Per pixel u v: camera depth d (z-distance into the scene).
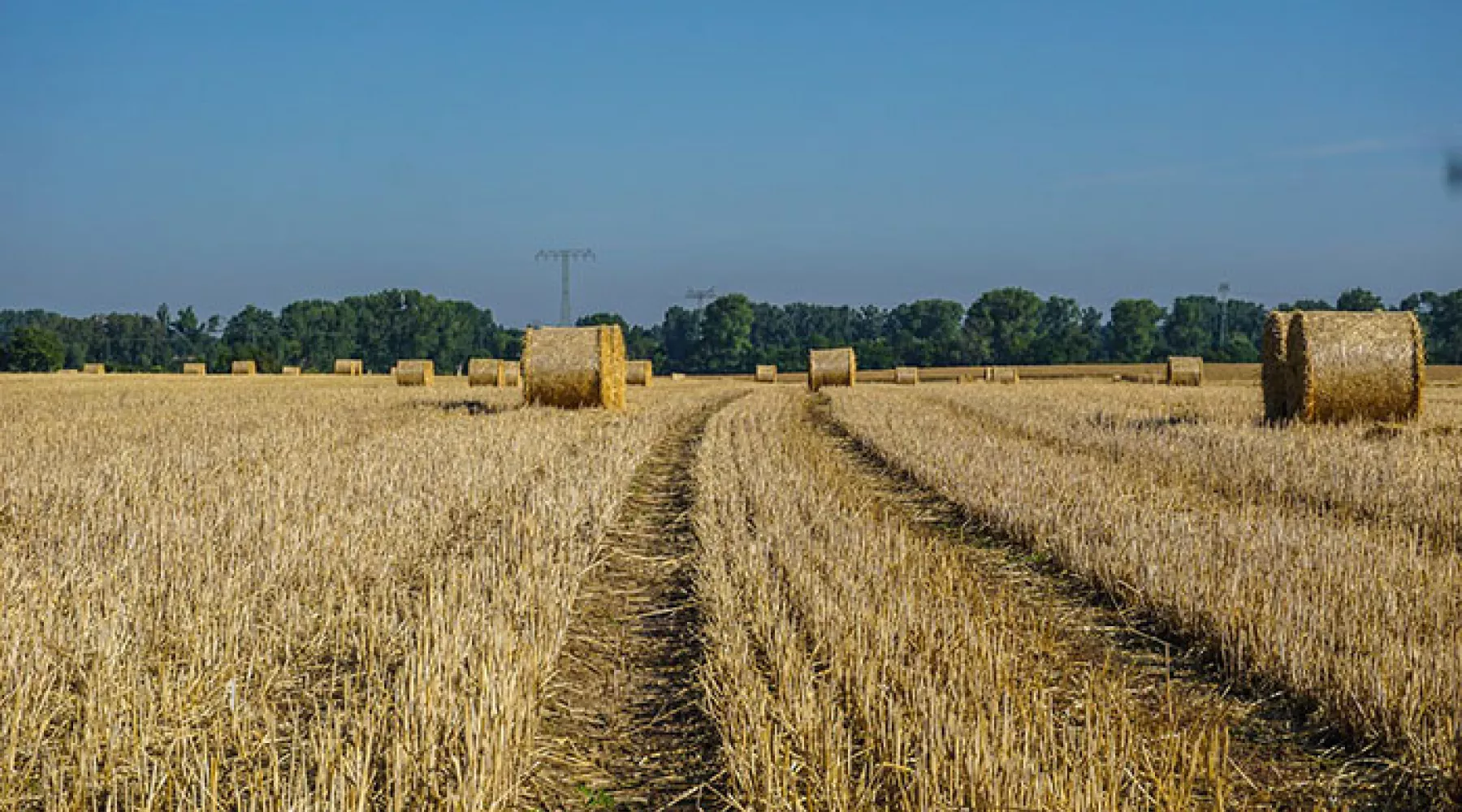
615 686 7.06
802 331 194.12
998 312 144.62
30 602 7.20
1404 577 8.48
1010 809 4.72
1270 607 7.45
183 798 4.75
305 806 4.68
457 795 4.96
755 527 11.42
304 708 6.24
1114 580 9.12
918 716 5.69
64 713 5.88
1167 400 31.17
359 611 7.61
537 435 18.83
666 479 16.58
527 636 7.11
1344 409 19.27
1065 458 16.00
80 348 143.50
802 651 6.92
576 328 26.91
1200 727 6.29
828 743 5.31
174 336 159.88
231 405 29.34
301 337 146.88
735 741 5.74
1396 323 19.25
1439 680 6.11
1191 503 12.23
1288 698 6.69
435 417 24.64
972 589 8.72
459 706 5.71
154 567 8.30
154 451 15.66
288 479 12.66
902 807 4.95
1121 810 4.87
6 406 28.72
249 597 7.70
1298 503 12.12
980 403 30.33
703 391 45.75
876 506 13.65
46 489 11.94
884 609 7.54
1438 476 12.80
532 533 10.22
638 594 9.42
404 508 11.05
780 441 20.47
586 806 5.50
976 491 13.10
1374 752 5.94
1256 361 123.06
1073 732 5.64
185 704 5.88
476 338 167.38
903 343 145.88
